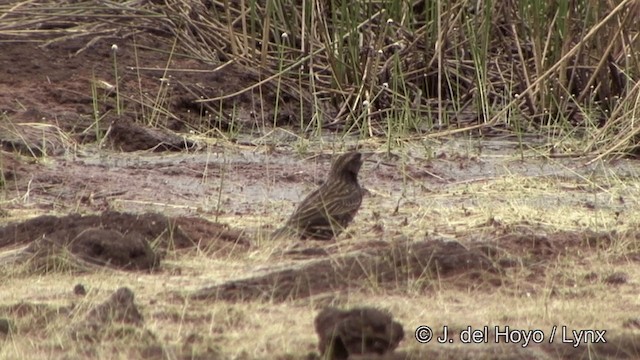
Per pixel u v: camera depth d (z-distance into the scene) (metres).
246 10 19.98
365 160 16.22
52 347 8.73
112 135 16.73
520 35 19.83
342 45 18.95
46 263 10.77
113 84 18.27
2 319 9.16
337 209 12.06
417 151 16.84
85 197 14.10
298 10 19.81
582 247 11.83
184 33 19.53
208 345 8.78
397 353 8.55
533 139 17.67
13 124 16.64
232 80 18.91
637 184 15.01
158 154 16.48
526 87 18.56
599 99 18.55
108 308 9.35
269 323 9.33
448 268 10.70
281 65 18.66
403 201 14.08
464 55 19.66
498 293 10.25
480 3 19.47
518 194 14.45
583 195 14.52
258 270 10.74
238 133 17.81
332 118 18.52
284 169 15.70
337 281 10.33
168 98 18.16
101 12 19.55
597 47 18.83
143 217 11.95
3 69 18.28
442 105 19.03
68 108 17.52
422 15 20.25
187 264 11.08
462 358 8.58
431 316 9.55
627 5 18.08
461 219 13.01
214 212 13.44
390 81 19.03
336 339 8.48
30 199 13.95
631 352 8.87
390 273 10.52
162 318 9.41
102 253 10.96
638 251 11.66
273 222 12.89
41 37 19.17
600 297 10.23
